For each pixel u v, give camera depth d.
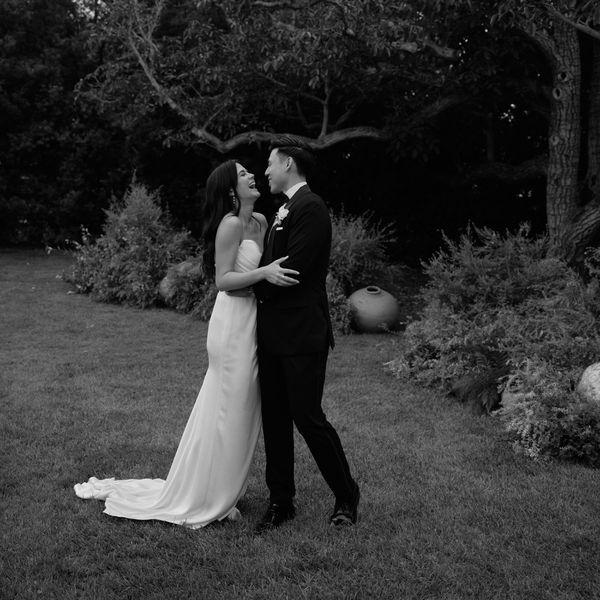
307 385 2.87
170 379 5.43
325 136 9.51
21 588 2.49
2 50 13.55
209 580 2.57
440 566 2.65
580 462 3.80
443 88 8.33
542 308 5.10
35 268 11.70
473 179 9.88
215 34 9.38
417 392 5.14
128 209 9.84
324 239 2.84
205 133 10.07
